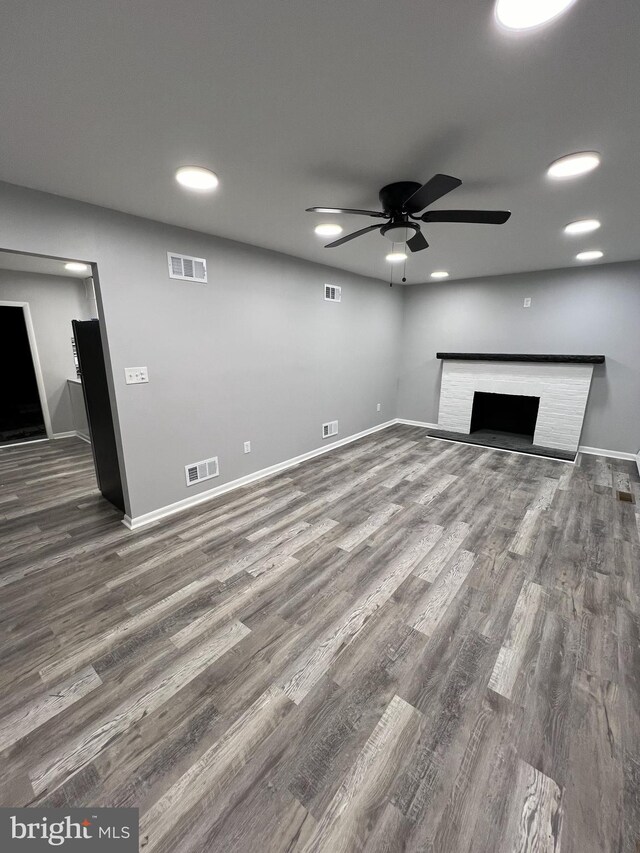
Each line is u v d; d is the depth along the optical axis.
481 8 0.98
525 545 2.57
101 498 3.34
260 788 1.18
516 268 4.40
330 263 4.11
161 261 2.71
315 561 2.39
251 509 3.12
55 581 2.19
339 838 1.07
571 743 1.32
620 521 2.89
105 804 1.15
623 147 1.68
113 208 2.39
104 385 2.80
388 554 2.46
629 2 0.95
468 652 1.70
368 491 3.49
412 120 1.49
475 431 5.57
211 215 2.53
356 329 4.93
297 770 1.23
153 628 1.84
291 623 1.87
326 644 1.74
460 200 2.29
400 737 1.34
